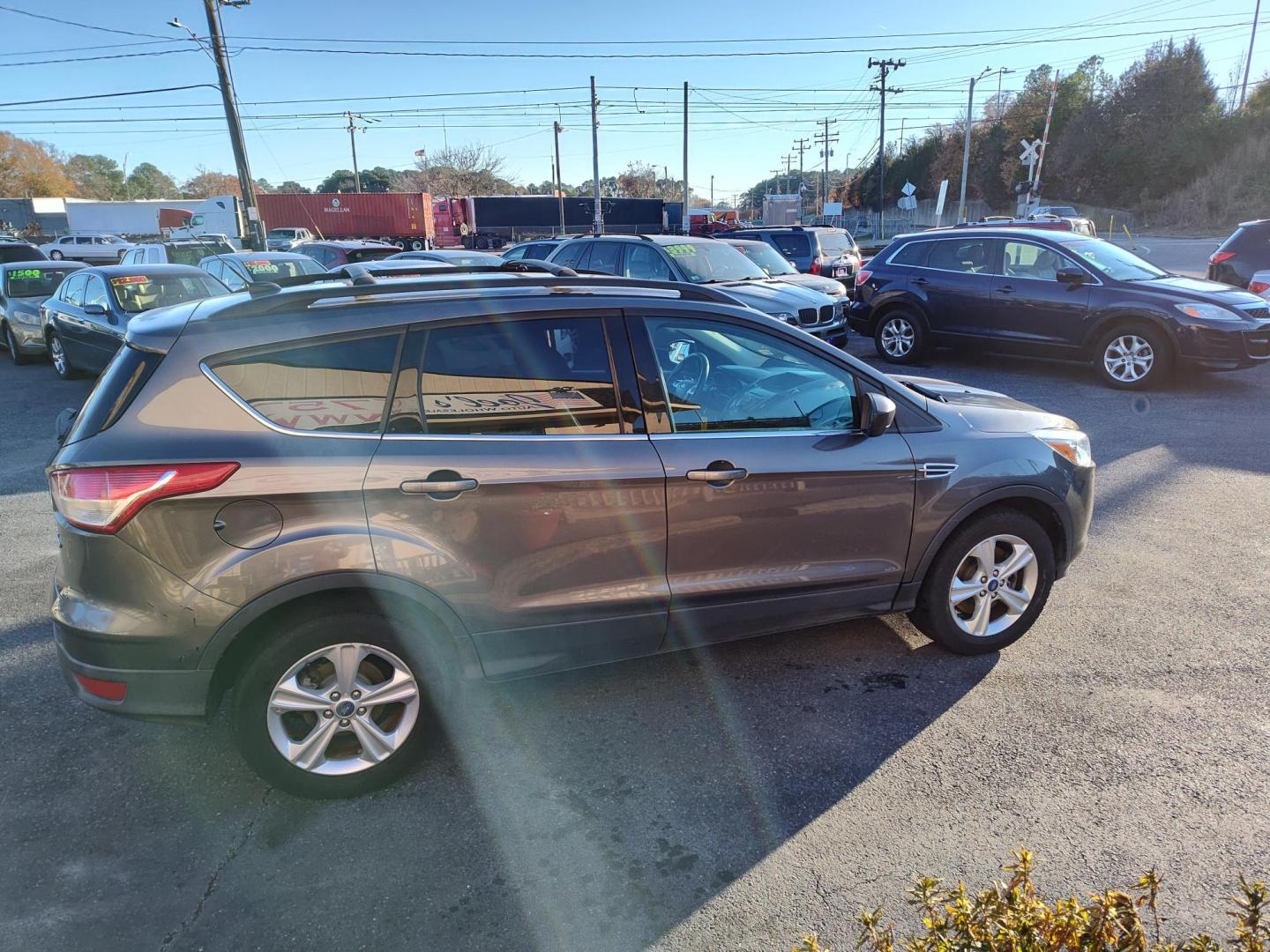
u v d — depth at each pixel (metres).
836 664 3.78
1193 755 3.09
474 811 2.85
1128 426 7.75
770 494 3.22
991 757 3.09
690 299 3.28
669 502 3.07
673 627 3.24
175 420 2.60
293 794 2.85
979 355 11.70
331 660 2.77
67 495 2.56
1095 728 3.26
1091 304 9.30
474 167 69.69
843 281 16.97
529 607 2.96
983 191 70.75
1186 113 56.69
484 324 2.91
